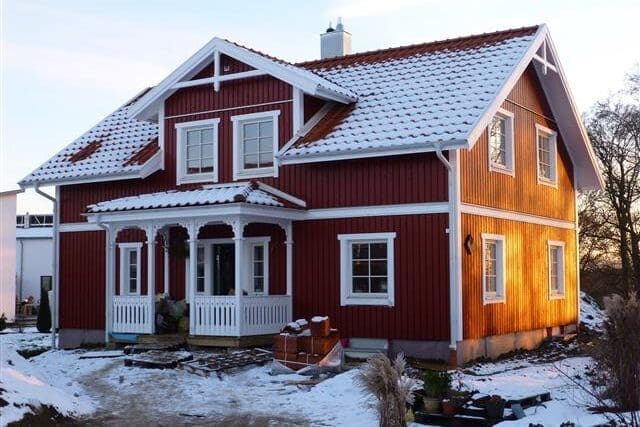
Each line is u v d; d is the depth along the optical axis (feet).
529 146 67.26
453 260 52.85
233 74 63.16
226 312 56.54
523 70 60.18
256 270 62.28
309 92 58.90
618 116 107.45
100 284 69.62
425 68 63.16
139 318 61.62
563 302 73.41
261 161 62.75
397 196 55.26
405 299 54.54
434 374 37.29
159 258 66.69
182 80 65.82
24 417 35.32
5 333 91.56
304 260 59.11
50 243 143.74
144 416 39.78
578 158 77.20
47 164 73.51
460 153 54.29
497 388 41.73
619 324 35.45
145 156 67.67
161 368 52.90
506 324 60.64
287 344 51.29
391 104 59.06
